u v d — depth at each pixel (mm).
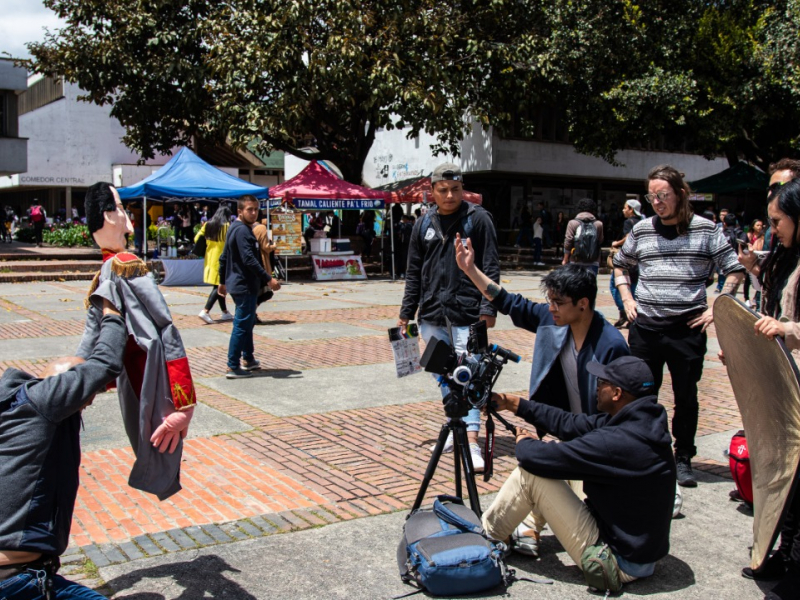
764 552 3119
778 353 3045
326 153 23359
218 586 3340
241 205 7621
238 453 5246
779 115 22875
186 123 23547
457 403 3572
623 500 3293
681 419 4703
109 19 20531
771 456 3178
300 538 3873
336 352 9148
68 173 36844
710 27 22250
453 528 3486
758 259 4102
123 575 3426
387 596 3293
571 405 3971
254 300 7652
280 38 18156
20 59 22531
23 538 2463
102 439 5496
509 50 20875
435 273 5258
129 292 2912
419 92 18422
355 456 5219
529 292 16484
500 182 30109
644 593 3363
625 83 22016
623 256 4875
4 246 25953
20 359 8375
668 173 4469
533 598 3297
